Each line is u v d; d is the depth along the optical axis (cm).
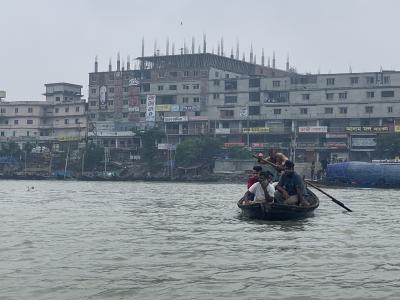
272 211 1403
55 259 823
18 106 9106
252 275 714
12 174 8206
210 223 1359
